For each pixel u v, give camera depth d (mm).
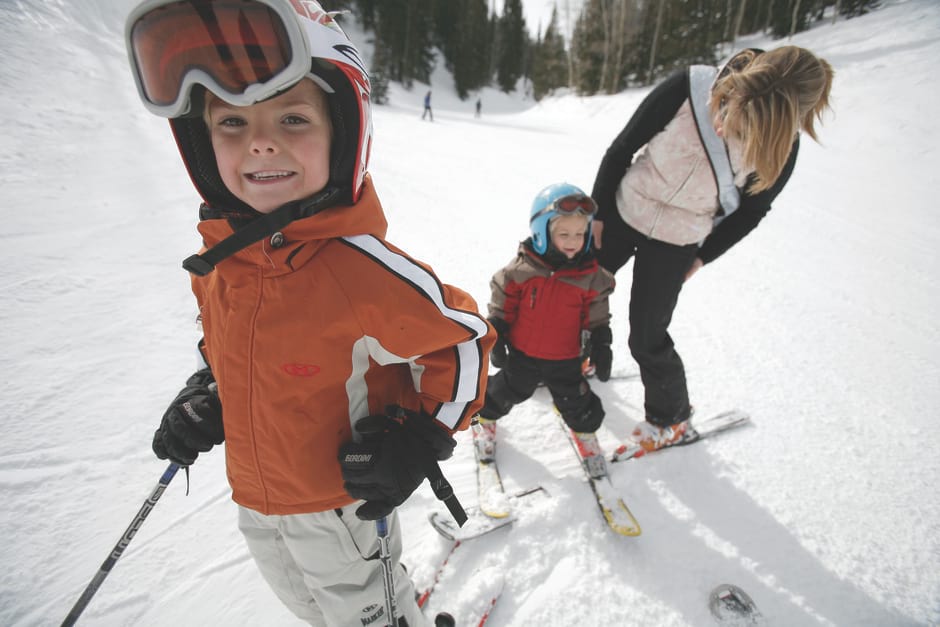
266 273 838
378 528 981
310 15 735
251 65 643
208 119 786
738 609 1403
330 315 820
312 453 922
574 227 1661
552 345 1812
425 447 915
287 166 754
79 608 1100
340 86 757
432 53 36625
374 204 888
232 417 949
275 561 1115
